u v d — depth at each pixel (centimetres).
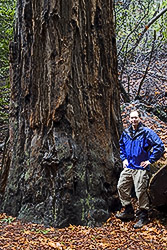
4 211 523
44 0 511
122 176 499
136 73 1386
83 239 429
